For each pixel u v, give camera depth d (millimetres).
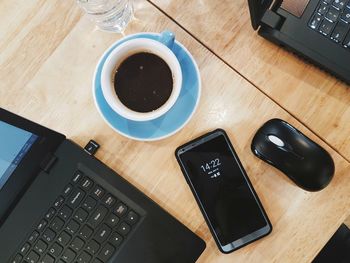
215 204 555
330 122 553
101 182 554
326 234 545
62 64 584
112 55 504
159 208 551
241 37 566
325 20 520
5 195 542
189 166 561
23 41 593
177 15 575
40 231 557
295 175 532
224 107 565
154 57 526
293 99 559
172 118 550
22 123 530
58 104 582
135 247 549
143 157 569
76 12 587
